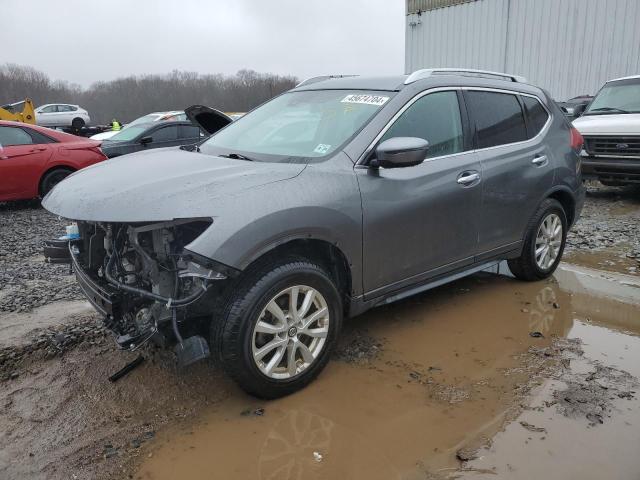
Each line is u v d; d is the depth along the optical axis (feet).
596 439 8.63
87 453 8.52
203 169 9.95
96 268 10.69
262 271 9.22
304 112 12.46
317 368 10.18
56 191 10.52
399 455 8.37
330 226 9.78
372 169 10.67
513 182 13.67
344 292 10.79
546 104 15.55
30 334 12.32
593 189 32.12
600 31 47.96
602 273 16.72
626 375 10.59
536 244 15.28
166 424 9.23
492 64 55.98
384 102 11.50
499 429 8.94
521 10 52.75
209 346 9.34
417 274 11.88
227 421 9.27
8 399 10.03
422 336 12.39
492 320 13.25
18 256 19.29
